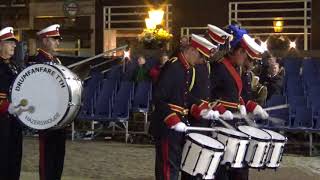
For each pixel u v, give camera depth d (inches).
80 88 659.4
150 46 1670.8
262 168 642.2
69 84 635.5
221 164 625.0
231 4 1873.8
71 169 964.0
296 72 1480.1
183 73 622.8
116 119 1270.9
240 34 680.4
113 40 2006.6
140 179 889.5
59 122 636.7
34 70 647.1
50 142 708.7
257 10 1861.5
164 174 609.6
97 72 1461.6
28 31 2106.3
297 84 1374.3
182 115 625.3
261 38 1863.9
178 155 610.2
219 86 679.1
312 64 1472.7
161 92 613.3
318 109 1206.3
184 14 1899.6
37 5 2096.5
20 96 651.5
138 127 1326.3
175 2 1905.8
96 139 1331.2
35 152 1137.4
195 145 590.6
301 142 1172.5
